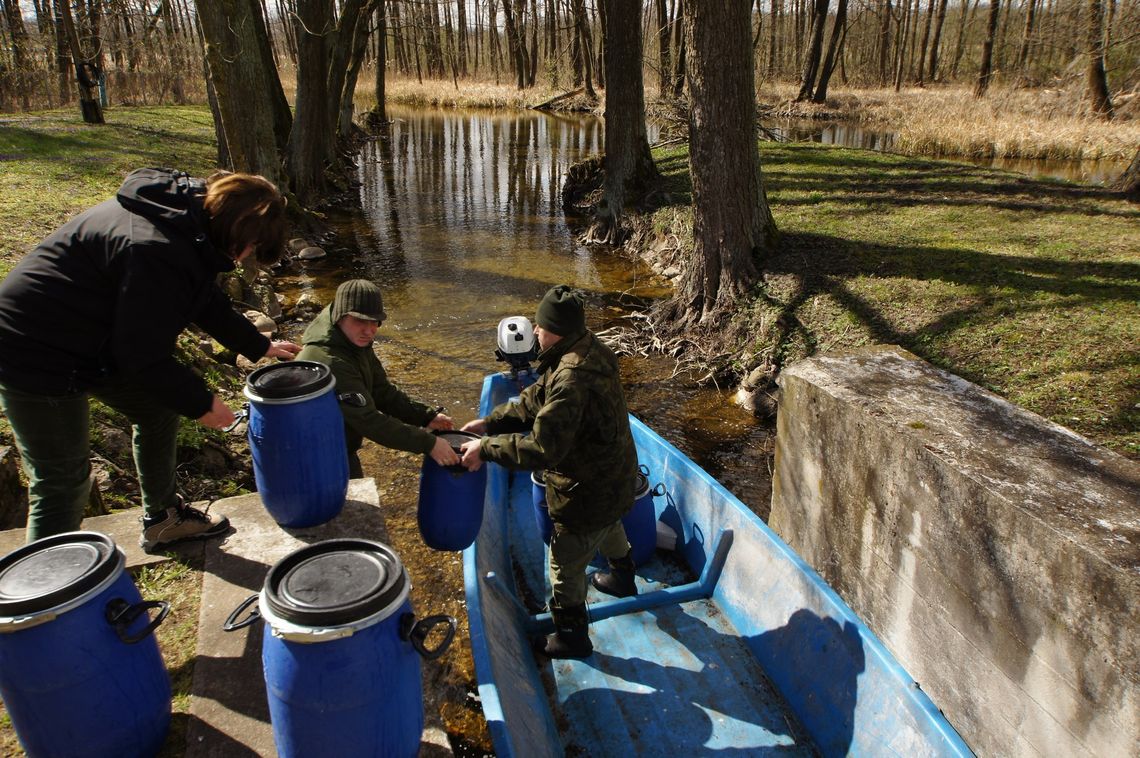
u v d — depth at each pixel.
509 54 52.44
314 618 1.90
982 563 3.27
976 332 6.48
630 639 3.82
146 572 3.22
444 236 13.86
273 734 2.28
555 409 2.98
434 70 53.06
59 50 24.16
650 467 5.02
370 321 3.32
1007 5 44.16
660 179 13.91
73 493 2.73
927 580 3.63
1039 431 3.73
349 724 2.02
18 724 2.14
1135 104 21.83
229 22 11.19
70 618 2.03
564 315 3.07
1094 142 19.00
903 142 21.00
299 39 14.83
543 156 23.38
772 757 3.20
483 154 23.70
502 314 9.67
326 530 3.49
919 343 6.59
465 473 3.23
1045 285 7.18
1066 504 3.06
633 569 4.04
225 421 2.60
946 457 3.47
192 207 2.43
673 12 24.34
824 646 3.29
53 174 11.65
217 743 2.43
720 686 3.54
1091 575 2.72
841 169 14.34
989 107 24.08
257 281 9.98
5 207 9.21
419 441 3.13
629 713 3.40
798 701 3.37
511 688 2.98
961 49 50.47
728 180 8.41
